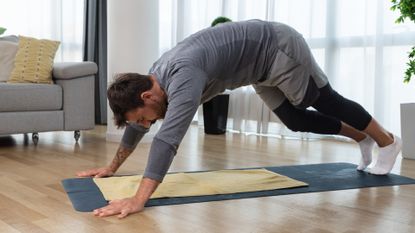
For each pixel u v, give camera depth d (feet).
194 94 4.76
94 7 14.83
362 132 7.21
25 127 9.35
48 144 9.95
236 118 13.51
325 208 5.26
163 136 4.74
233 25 5.80
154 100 4.93
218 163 8.00
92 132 12.33
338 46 11.51
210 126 12.69
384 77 10.70
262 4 13.00
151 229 4.39
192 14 14.93
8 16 14.76
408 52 9.38
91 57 14.97
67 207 5.03
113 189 5.67
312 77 6.10
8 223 4.49
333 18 11.56
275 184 6.25
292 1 12.19
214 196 5.61
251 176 6.69
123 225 4.47
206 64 5.16
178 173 6.84
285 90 6.13
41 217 4.68
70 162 7.78
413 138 8.89
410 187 6.37
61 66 9.93
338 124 7.16
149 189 4.91
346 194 5.91
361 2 11.09
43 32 15.30
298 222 4.73
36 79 10.04
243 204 5.33
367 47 11.01
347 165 7.94
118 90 4.82
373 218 4.92
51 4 15.23
